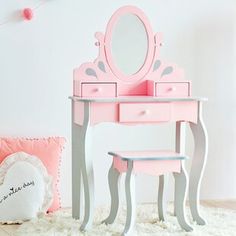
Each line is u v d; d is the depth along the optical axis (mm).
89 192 3150
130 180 3064
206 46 3855
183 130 3430
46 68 3623
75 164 3375
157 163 3113
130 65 3369
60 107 3656
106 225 3230
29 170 3404
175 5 3799
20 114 3596
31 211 3361
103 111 3164
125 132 3766
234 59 3906
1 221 3318
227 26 3881
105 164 3742
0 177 3373
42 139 3543
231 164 3941
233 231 3141
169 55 3801
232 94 3920
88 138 3150
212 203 3801
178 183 3195
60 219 3332
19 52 3576
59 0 3621
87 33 3674
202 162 3301
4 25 3545
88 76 3295
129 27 3359
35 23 3590
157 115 3221
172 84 3336
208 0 3842
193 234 3082
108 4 3699
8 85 3568
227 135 3926
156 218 3361
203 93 3865
